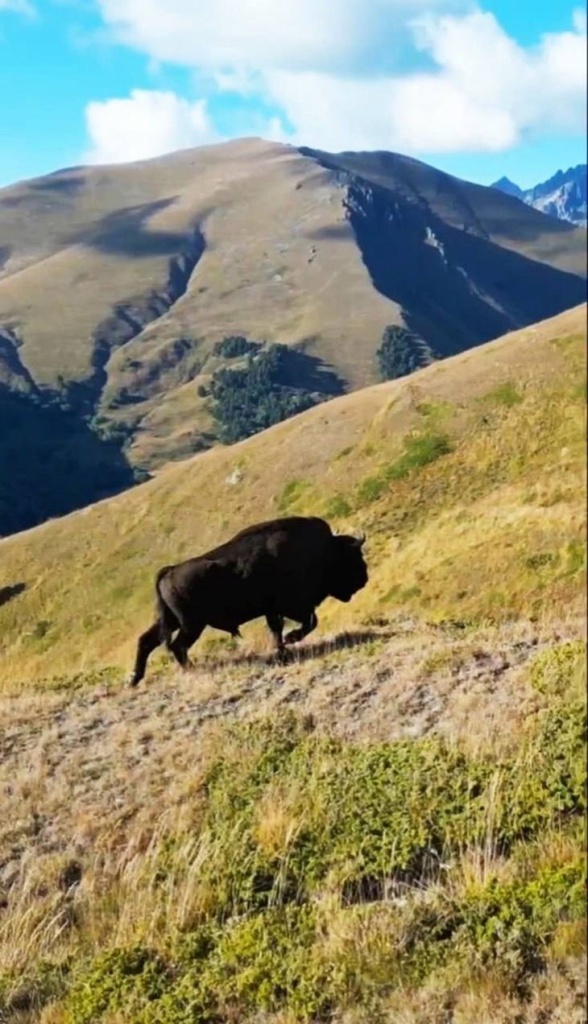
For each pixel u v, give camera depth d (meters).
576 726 7.78
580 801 7.14
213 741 10.62
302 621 13.84
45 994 7.43
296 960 6.50
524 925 5.92
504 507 30.94
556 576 21.09
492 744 8.53
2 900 8.97
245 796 9.15
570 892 5.95
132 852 9.09
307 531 13.67
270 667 13.05
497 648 11.39
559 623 12.54
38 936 8.26
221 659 13.84
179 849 8.67
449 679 10.63
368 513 37.81
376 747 9.17
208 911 7.72
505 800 7.54
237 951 6.87
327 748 9.61
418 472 38.41
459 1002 5.51
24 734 12.38
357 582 14.17
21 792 10.61
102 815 9.84
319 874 7.68
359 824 7.97
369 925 6.55
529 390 39.28
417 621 16.16
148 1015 6.42
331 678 11.95
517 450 36.56
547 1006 5.20
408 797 8.06
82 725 12.27
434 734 9.30
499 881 6.56
